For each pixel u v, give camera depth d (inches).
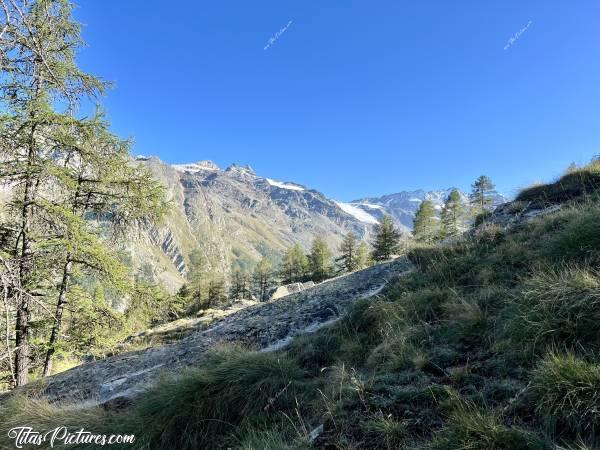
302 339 261.6
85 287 458.3
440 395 136.2
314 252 2244.1
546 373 114.3
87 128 400.2
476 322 178.5
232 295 2605.8
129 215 475.2
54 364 517.7
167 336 560.7
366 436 130.9
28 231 401.1
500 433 101.0
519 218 341.4
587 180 360.5
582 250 184.7
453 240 342.6
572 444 98.7
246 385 196.7
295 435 154.3
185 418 188.7
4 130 358.0
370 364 191.0
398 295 267.9
